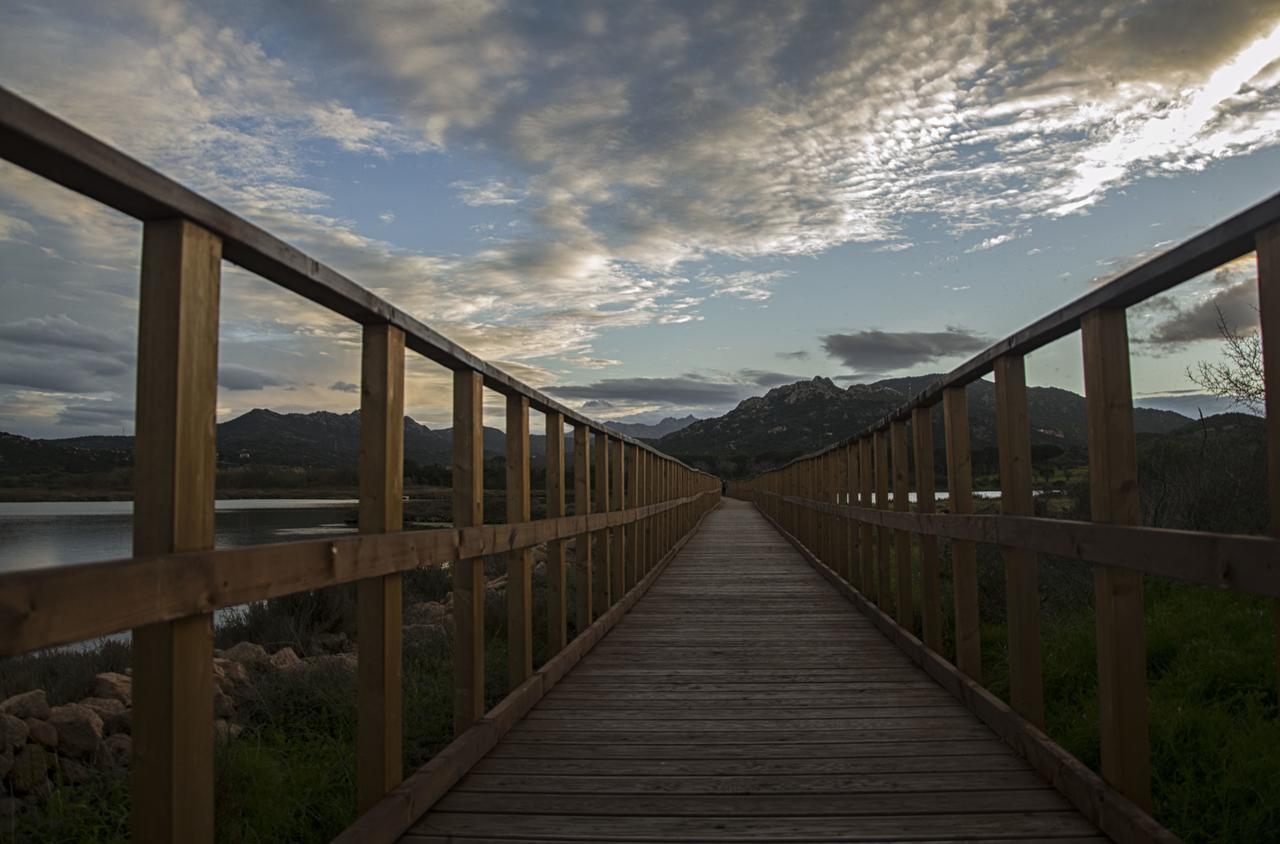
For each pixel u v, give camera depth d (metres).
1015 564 3.81
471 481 3.77
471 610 3.78
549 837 2.87
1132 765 2.75
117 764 3.99
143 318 1.83
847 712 4.48
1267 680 4.20
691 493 18.86
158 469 1.81
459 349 3.54
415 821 2.97
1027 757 3.60
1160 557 2.45
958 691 4.69
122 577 1.58
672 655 6.03
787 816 3.05
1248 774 3.29
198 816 1.84
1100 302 2.78
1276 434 2.04
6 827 3.25
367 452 2.89
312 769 3.89
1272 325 2.06
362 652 2.87
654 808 3.14
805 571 11.24
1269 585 1.99
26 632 1.35
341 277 2.49
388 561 2.81
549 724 4.27
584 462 6.55
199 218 1.86
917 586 9.05
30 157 1.49
